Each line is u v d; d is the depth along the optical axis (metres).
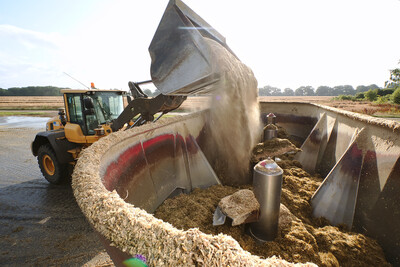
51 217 3.53
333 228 2.17
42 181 5.14
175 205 2.57
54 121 5.58
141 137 2.46
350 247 1.88
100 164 1.58
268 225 1.90
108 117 5.30
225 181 3.39
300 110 6.25
